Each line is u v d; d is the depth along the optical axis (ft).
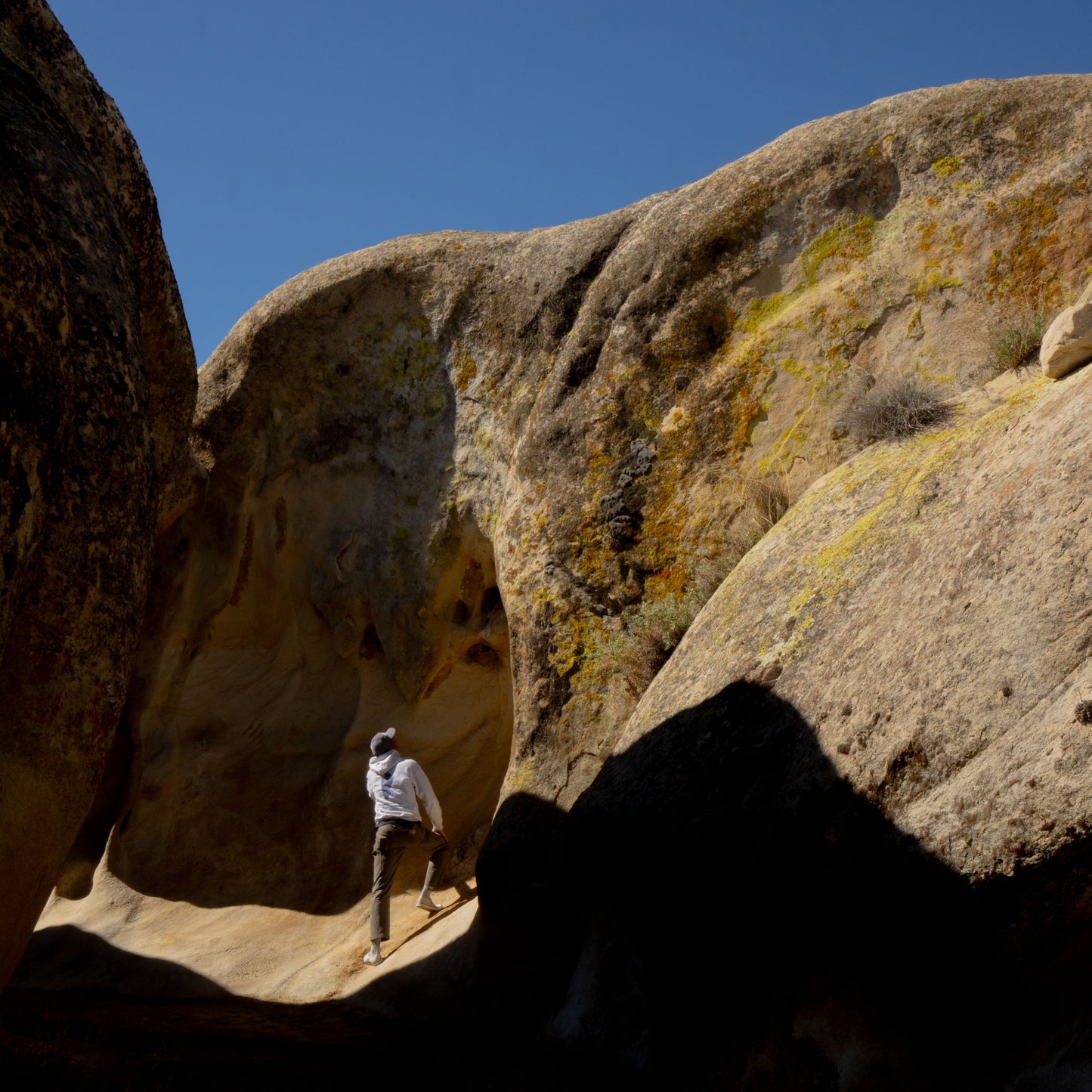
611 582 21.09
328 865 26.17
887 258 20.68
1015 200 19.80
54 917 27.61
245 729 29.19
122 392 12.84
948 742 10.94
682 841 13.94
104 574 12.21
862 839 11.51
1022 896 9.93
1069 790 9.48
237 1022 20.17
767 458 20.44
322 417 29.07
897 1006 11.46
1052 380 15.51
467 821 25.82
